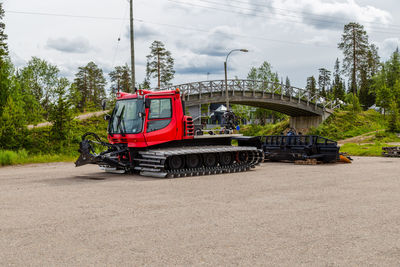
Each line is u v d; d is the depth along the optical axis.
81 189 9.59
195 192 9.07
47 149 26.00
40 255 4.39
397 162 17.67
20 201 7.85
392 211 6.80
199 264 4.07
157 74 68.44
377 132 48.53
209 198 8.20
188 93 47.22
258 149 15.15
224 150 13.49
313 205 7.38
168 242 4.89
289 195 8.59
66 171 14.79
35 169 16.05
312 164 17.19
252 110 84.38
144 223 5.91
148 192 9.09
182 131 13.35
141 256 4.34
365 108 104.56
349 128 59.62
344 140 49.75
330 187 9.84
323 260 4.20
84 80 87.50
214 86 49.72
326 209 6.98
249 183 10.73
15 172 14.61
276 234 5.27
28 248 4.66
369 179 11.48
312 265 4.05
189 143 13.76
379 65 97.19
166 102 13.05
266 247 4.67
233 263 4.10
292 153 18.05
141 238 5.08
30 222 5.99
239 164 14.50
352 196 8.42
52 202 7.73
